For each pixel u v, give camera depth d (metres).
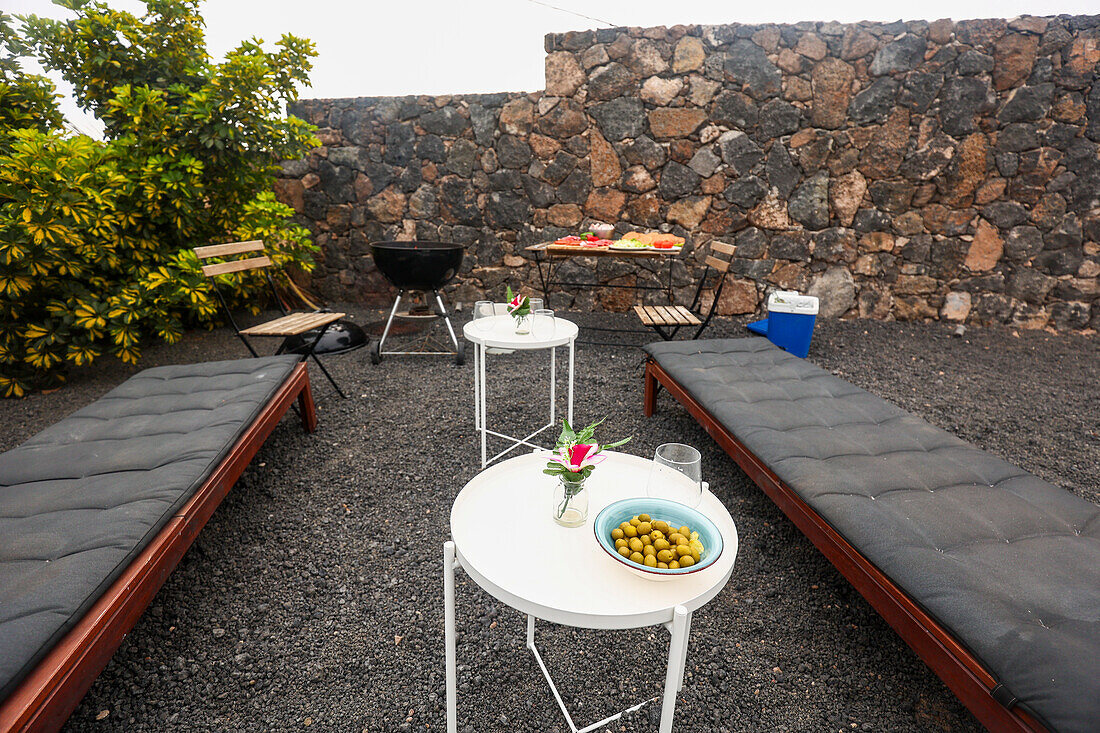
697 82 4.61
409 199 5.21
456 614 1.67
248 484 2.35
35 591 1.11
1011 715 0.96
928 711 1.37
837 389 2.50
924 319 4.86
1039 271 4.57
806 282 4.93
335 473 2.45
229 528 2.06
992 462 1.79
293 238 4.66
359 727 1.32
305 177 5.22
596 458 1.30
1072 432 2.94
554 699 1.40
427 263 3.65
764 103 4.59
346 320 4.96
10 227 3.01
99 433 1.96
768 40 4.48
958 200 4.56
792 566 1.90
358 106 5.04
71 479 1.65
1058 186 4.39
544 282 5.28
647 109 4.71
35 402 3.31
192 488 1.57
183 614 1.65
